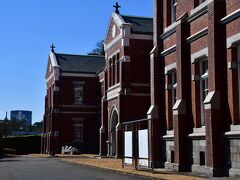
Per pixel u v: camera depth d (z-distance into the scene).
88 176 18.58
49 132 53.72
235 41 15.77
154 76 22.45
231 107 16.00
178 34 19.86
